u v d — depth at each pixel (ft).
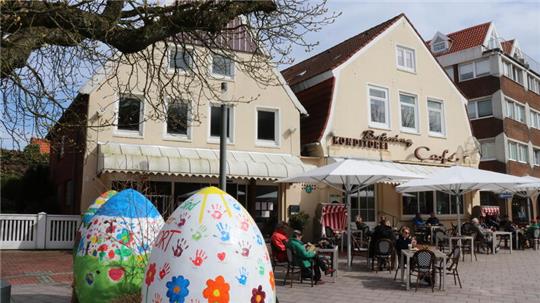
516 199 118.93
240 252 14.97
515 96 120.78
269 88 65.57
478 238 61.00
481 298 32.78
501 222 82.53
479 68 119.14
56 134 26.91
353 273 43.34
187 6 24.79
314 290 35.17
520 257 57.47
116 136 55.93
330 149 67.31
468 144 84.79
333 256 40.37
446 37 130.21
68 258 48.62
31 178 85.46
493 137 114.52
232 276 14.55
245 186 63.05
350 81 71.15
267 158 62.90
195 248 14.73
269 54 29.63
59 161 79.20
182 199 58.18
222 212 15.52
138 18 25.09
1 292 19.01
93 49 24.94
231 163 57.62
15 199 82.69
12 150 31.55
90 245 21.58
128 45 23.77
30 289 33.76
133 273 21.09
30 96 24.75
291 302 31.04
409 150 76.59
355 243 55.42
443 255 36.32
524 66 125.49
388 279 40.14
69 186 69.05
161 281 14.70
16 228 54.24
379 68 75.10
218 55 28.53
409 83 78.54
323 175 44.14
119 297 20.85
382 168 46.06
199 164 55.62
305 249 37.04
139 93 56.08
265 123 65.82
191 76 32.60
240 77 63.52
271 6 26.84
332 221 64.85
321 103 70.03
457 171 53.62
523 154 123.03
